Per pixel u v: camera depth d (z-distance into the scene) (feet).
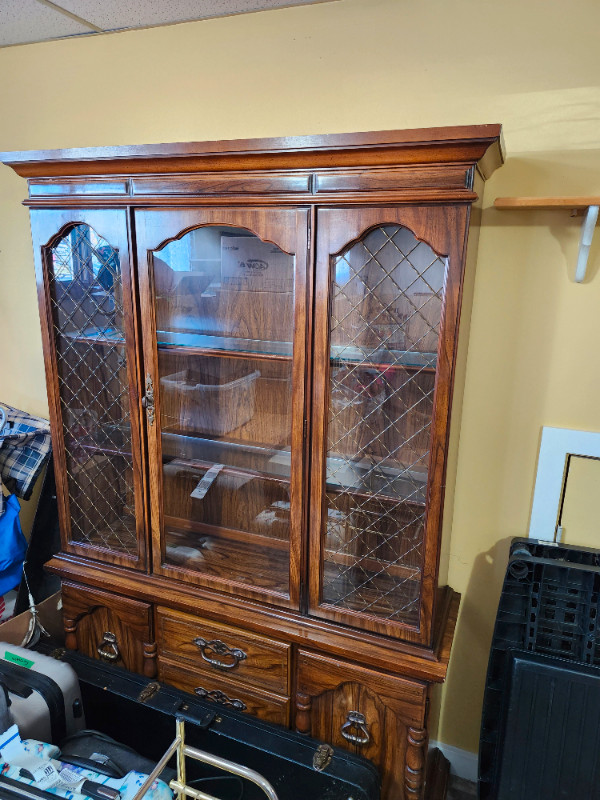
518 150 4.57
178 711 4.91
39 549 6.37
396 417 4.26
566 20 4.23
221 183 4.19
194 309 4.83
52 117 6.16
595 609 4.61
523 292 4.74
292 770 4.55
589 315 4.60
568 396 4.80
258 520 5.18
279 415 4.76
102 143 6.02
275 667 4.89
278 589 4.87
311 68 5.01
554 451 4.89
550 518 5.02
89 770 4.05
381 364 4.19
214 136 5.51
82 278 4.97
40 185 4.82
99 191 4.60
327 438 4.42
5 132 6.43
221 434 5.13
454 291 3.78
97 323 5.04
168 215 4.43
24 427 6.45
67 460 5.51
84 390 5.32
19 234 6.59
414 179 3.69
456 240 3.70
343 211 3.93
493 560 5.35
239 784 4.79
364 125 4.97
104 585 5.44
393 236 3.95
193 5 4.89
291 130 5.21
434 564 4.24
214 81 5.37
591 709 4.57
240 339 4.72
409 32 4.65
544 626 4.80
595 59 4.23
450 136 3.43
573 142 4.42
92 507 5.59
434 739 5.56
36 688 4.86
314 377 4.29
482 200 4.54
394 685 4.41
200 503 5.42
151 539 5.27
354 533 4.59
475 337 4.96
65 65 5.92
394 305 4.06
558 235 4.55
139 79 5.66
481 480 5.23
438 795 5.40
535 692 4.68
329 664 4.61
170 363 5.00
